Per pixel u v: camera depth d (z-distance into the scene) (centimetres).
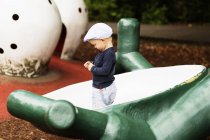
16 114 500
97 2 2077
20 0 846
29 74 879
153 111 526
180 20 2258
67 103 475
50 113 471
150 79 604
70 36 1022
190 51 1569
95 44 519
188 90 539
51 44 880
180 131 518
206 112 523
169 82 576
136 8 2128
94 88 533
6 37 841
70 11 1010
